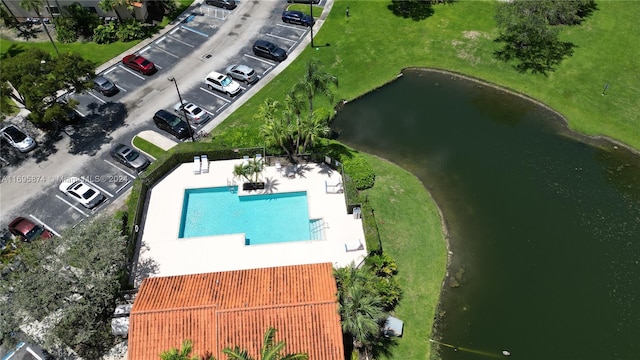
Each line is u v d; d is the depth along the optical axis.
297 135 38.34
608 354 29.67
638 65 47.44
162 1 55.00
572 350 29.81
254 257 32.97
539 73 47.59
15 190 38.00
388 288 30.86
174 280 29.19
